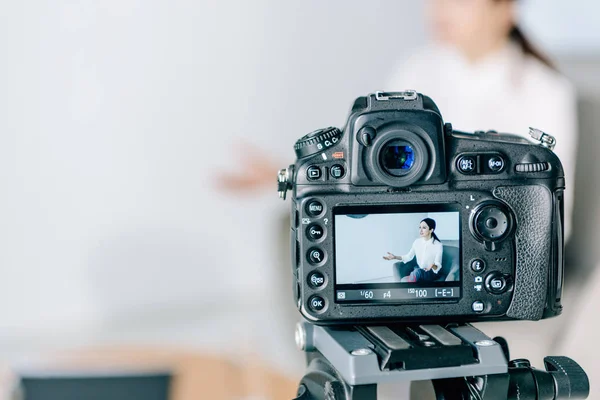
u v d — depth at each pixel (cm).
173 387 135
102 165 340
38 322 333
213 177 357
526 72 232
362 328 79
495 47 231
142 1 337
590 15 294
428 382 81
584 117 274
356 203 78
